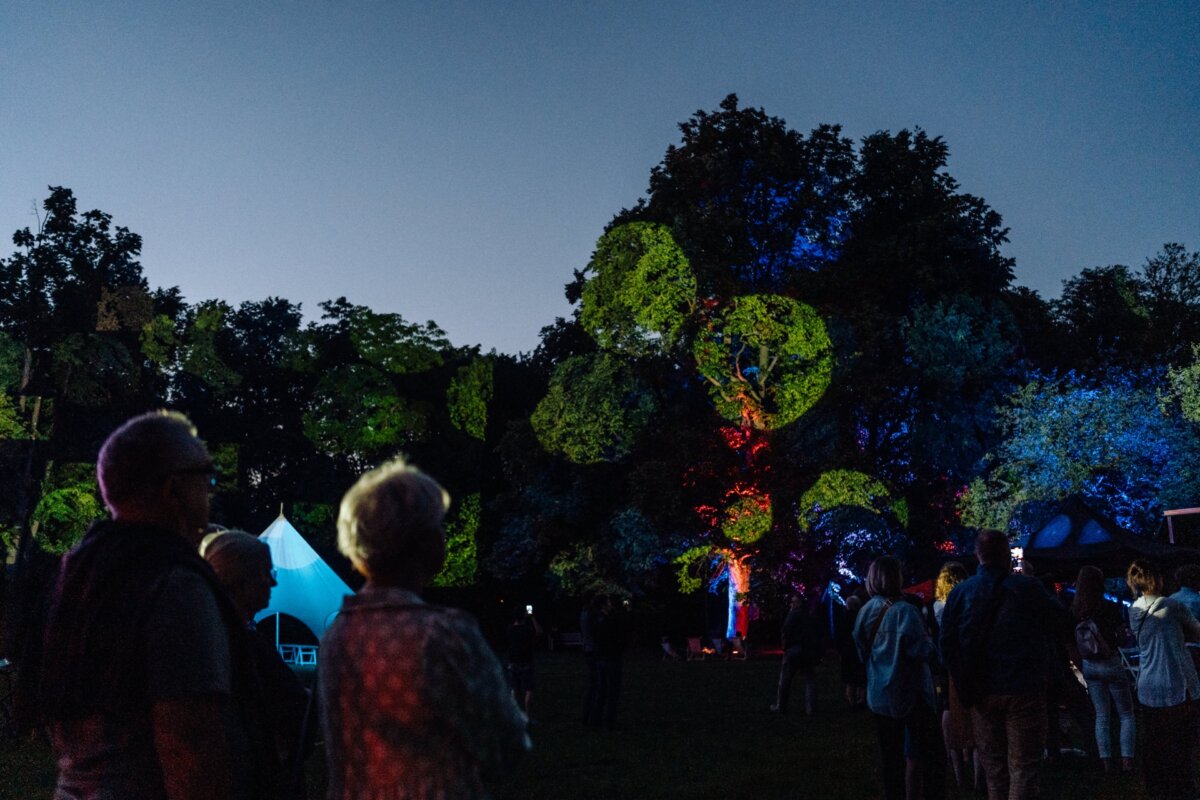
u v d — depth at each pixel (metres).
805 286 41.31
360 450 59.28
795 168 41.78
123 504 3.02
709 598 53.56
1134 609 8.52
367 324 60.03
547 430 43.25
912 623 7.66
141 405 44.88
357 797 2.43
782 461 39.03
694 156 42.59
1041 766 10.66
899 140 44.19
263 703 3.07
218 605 2.92
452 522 56.38
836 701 19.31
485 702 2.44
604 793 10.29
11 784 11.13
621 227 41.97
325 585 29.34
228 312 66.19
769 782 10.62
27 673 3.08
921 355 39.25
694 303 41.12
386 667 2.43
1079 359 44.41
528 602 55.28
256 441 60.38
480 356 58.88
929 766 7.61
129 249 42.66
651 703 19.36
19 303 40.78
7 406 38.53
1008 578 7.06
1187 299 55.78
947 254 41.66
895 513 39.59
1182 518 25.89
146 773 2.78
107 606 2.80
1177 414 40.72
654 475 39.06
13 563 36.72
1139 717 14.20
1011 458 39.19
